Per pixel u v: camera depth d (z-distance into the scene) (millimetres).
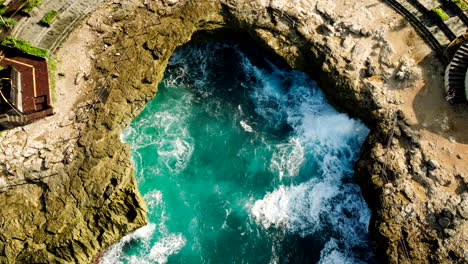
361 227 36500
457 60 36438
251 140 40906
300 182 38875
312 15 41219
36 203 33375
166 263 35469
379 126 37031
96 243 35219
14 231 32312
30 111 35719
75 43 39250
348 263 35125
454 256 31359
